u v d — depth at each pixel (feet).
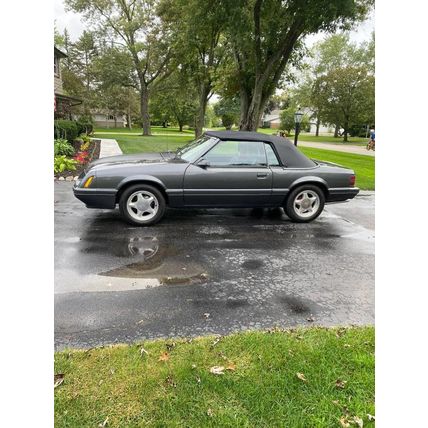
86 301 9.95
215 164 17.54
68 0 97.30
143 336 8.39
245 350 7.95
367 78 115.34
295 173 18.29
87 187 16.49
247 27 38.34
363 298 10.73
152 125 233.55
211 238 15.98
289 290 11.13
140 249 14.25
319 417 6.27
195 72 77.05
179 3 44.91
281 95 113.50
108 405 6.33
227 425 6.02
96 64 109.81
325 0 34.35
